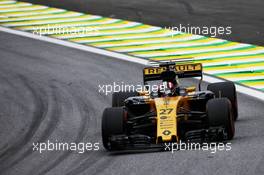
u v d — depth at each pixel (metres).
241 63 69.06
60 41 87.19
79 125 52.25
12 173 41.41
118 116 42.31
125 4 104.06
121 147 42.81
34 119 55.75
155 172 36.41
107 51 80.12
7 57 81.25
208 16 92.25
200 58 72.69
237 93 58.75
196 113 42.69
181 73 47.91
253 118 49.66
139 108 46.34
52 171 40.38
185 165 37.00
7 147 48.69
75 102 59.69
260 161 36.25
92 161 41.31
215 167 35.91
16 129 53.53
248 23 86.94
